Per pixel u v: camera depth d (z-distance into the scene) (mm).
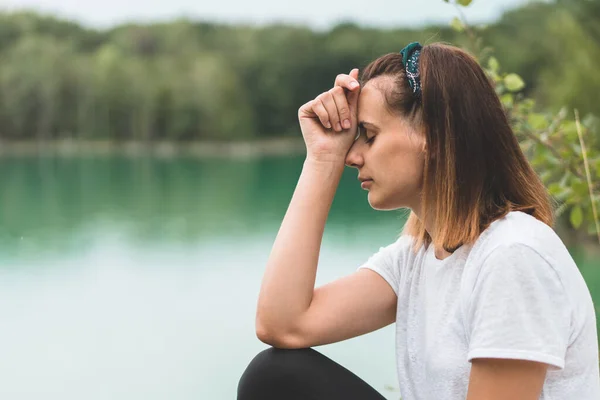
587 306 1104
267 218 15828
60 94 46875
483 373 1064
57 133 47188
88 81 47594
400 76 1252
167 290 8148
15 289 8383
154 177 27625
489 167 1183
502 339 1042
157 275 9180
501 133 1191
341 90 1335
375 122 1265
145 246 11883
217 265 9867
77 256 10969
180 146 49094
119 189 23062
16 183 25406
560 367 1046
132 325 6414
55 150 45906
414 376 1246
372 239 11227
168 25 57594
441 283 1196
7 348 5707
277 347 1321
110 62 48438
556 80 8156
